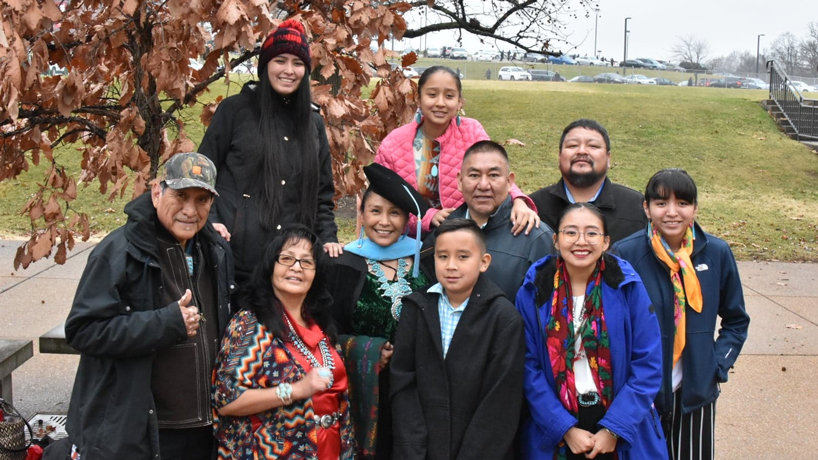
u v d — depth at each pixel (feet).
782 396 15.74
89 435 7.57
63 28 12.03
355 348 9.14
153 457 7.69
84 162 15.17
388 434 9.53
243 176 9.64
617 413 8.34
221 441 8.33
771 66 65.82
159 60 11.18
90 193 33.96
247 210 9.57
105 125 14.99
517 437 9.22
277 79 9.58
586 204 8.82
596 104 62.90
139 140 13.19
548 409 8.54
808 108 57.36
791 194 40.75
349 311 9.64
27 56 10.03
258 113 9.80
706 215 35.09
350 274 9.70
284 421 8.20
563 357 8.67
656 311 9.40
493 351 8.57
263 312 8.33
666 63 217.97
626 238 9.95
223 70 13.82
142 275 7.76
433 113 10.72
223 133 9.77
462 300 8.87
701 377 9.29
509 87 77.82
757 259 28.02
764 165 46.52
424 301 8.88
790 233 32.40
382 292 9.57
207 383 8.20
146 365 7.64
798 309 21.85
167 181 7.73
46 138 13.73
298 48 9.50
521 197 10.08
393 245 9.78
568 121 56.18
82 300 7.44
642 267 9.58
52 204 12.42
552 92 70.23
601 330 8.62
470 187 9.51
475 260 8.61
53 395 14.82
